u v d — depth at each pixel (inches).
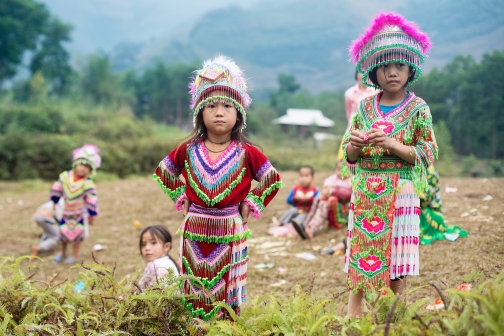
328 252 242.1
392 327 109.7
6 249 318.7
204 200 136.1
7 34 2097.7
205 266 136.6
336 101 3176.7
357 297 142.3
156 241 196.1
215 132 139.4
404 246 136.7
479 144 994.1
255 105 2731.3
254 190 141.9
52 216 301.9
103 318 138.2
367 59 142.6
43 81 1222.9
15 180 748.0
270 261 239.1
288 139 2123.5
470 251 204.2
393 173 137.6
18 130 882.8
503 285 106.0
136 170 810.2
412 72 143.4
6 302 148.5
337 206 273.6
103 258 280.5
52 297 149.3
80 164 283.1
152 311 135.9
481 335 100.0
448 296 143.4
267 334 126.0
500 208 271.0
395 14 139.6
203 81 139.3
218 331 124.4
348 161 143.7
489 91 965.2
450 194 325.7
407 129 137.5
